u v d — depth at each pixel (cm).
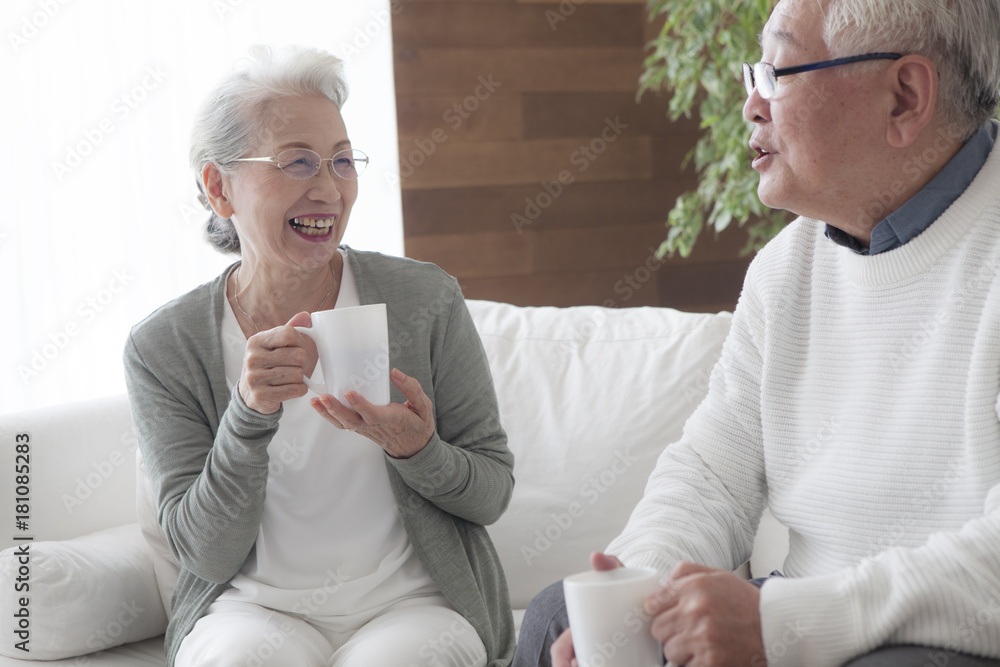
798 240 117
